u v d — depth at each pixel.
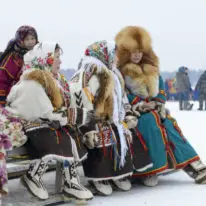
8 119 5.10
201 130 12.84
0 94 6.60
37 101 5.15
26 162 5.36
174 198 5.64
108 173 5.68
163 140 6.25
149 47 6.58
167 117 6.67
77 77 5.79
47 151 5.08
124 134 5.92
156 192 5.97
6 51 6.77
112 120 5.86
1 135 4.77
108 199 5.59
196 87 23.44
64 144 5.18
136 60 6.53
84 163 5.79
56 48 5.48
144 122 6.30
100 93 5.73
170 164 6.25
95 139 5.62
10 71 6.67
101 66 5.82
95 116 5.73
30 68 5.42
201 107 23.33
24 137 5.14
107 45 6.00
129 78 6.48
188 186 6.32
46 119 5.18
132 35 6.48
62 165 5.46
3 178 4.68
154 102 6.51
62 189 5.42
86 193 5.25
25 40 6.75
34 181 5.26
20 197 5.51
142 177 6.39
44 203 5.20
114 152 5.75
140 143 6.18
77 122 5.36
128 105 6.28
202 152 8.71
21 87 5.19
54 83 5.27
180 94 23.56
